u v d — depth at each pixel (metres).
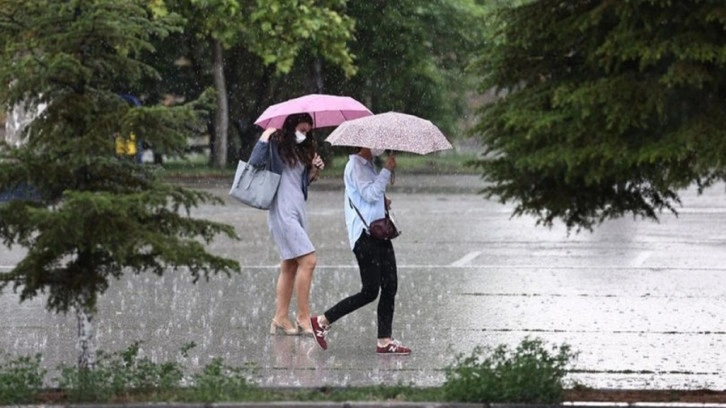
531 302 38.88
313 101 31.73
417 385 25.94
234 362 29.12
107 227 23.39
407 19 103.38
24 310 37.09
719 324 34.62
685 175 23.28
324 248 54.09
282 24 90.12
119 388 24.33
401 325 34.62
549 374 23.72
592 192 25.91
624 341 31.98
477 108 26.36
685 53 22.69
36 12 24.09
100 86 24.89
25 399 23.72
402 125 28.08
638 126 23.33
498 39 25.92
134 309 37.53
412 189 90.19
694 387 26.16
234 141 108.88
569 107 24.03
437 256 51.72
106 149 23.97
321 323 30.47
